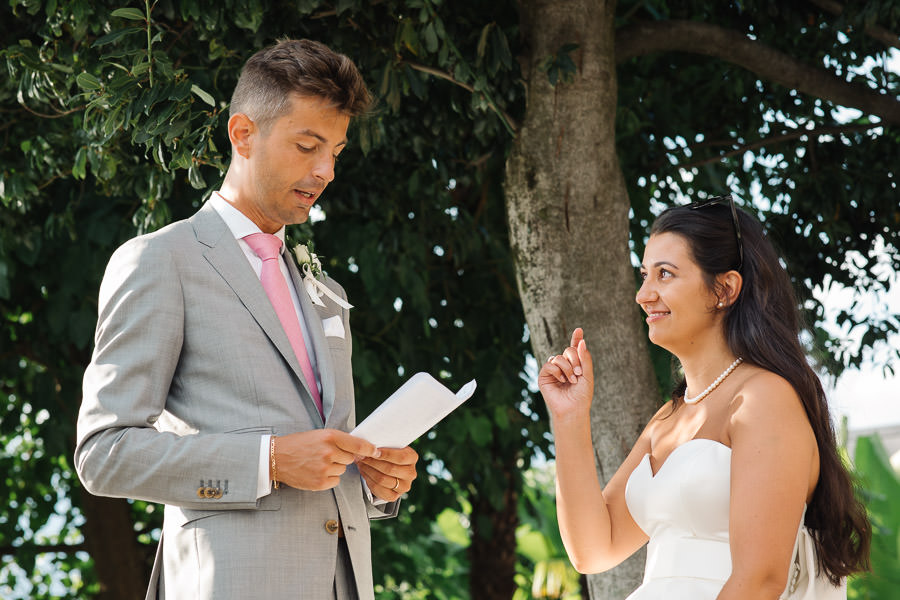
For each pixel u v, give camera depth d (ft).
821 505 8.35
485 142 15.66
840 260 19.70
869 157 19.26
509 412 23.36
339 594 7.95
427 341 22.25
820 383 8.57
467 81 14.20
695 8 19.04
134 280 7.78
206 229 8.27
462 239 21.15
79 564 30.04
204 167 15.05
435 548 33.17
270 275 8.35
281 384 7.91
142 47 13.37
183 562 7.69
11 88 15.52
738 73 19.99
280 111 8.05
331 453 7.39
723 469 8.16
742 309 8.61
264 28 13.96
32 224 18.47
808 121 19.98
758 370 8.45
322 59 8.18
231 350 7.85
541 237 14.48
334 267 21.42
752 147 19.34
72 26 13.64
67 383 21.72
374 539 25.96
